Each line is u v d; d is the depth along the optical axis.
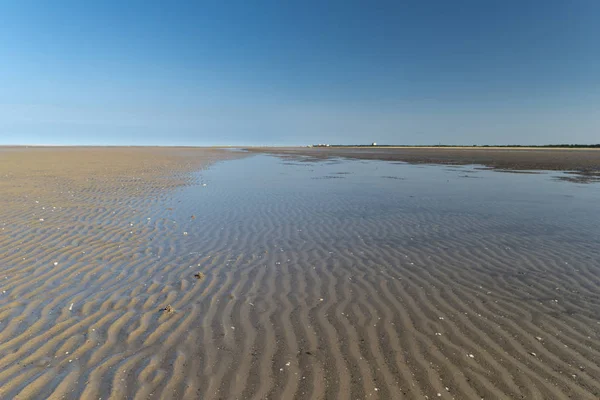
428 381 3.93
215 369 4.06
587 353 4.43
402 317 5.33
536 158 45.56
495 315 5.39
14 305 5.46
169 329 4.89
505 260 7.79
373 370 4.11
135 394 3.63
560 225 10.82
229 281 6.57
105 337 4.66
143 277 6.67
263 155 58.69
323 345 4.59
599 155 51.47
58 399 3.53
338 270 7.19
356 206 13.78
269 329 4.95
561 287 6.38
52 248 8.15
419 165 35.94
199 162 38.53
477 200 15.11
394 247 8.71
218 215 11.98
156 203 13.87
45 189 16.48
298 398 3.64
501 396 3.70
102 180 20.31
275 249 8.48
